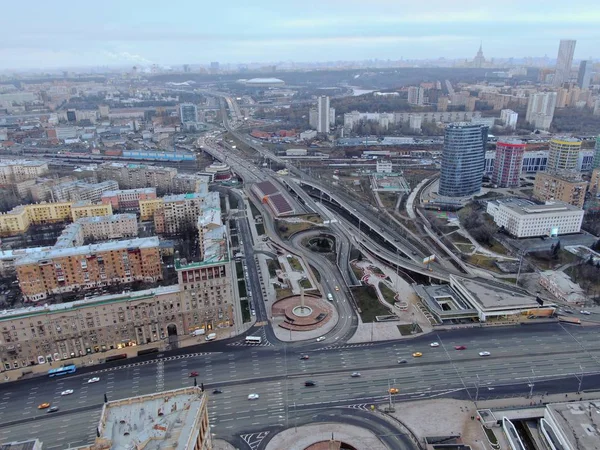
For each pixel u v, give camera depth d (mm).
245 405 199875
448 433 182625
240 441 179875
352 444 177375
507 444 176500
